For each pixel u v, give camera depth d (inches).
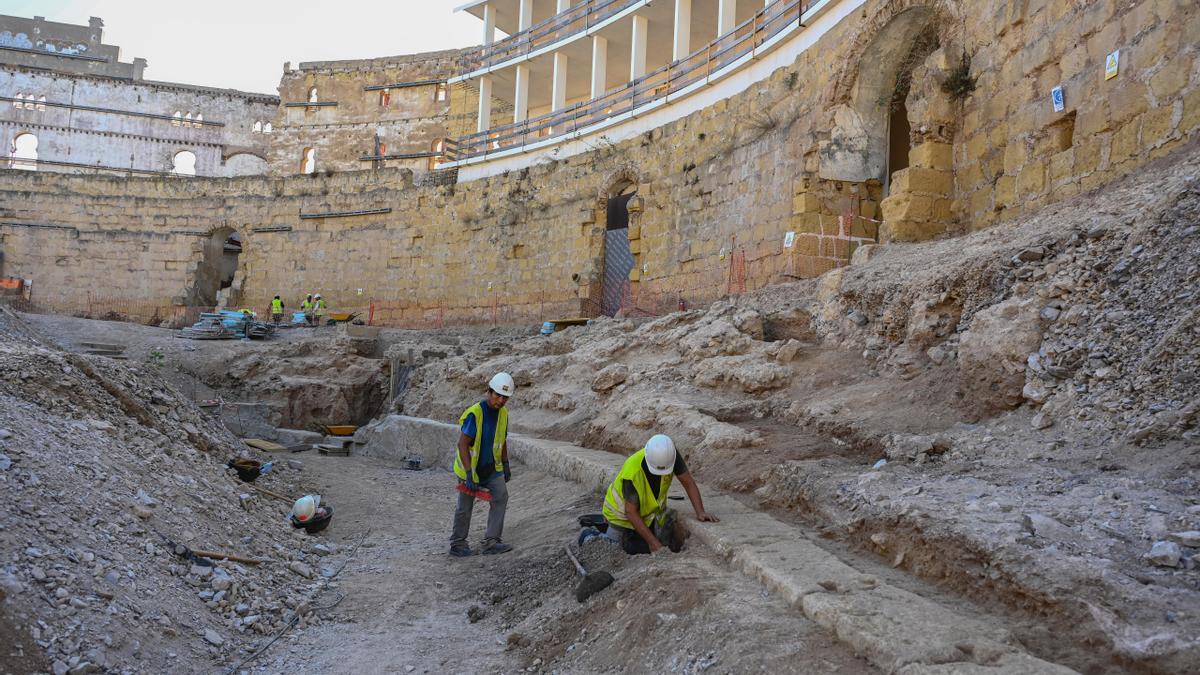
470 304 1350.9
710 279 910.4
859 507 274.8
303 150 2193.7
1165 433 258.5
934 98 608.1
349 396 1081.4
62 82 2443.4
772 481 342.0
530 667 251.4
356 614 301.3
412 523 461.1
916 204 604.1
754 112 850.8
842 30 722.2
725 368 534.3
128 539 276.2
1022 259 392.2
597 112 1205.1
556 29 1327.5
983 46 578.9
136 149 2468.0
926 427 359.3
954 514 237.6
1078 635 178.5
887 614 192.5
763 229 818.8
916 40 687.1
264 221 1590.8
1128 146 439.5
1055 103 498.0
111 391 414.0
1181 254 312.0
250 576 302.7
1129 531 210.8
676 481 386.0
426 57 2142.0
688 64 1167.0
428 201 1445.6
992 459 297.1
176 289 1612.9
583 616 266.4
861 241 736.3
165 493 330.3
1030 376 334.3
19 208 1637.6
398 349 1069.1
